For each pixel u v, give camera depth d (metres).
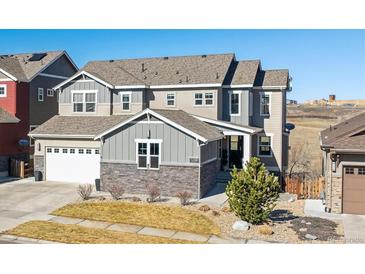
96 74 31.27
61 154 27.22
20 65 35.88
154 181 22.97
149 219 18.12
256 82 29.86
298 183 23.55
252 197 17.02
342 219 18.28
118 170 23.72
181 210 19.56
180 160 22.47
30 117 34.03
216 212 18.92
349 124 27.86
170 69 31.66
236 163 28.97
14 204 20.75
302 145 48.41
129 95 29.92
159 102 30.06
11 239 15.29
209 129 25.31
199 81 28.64
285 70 31.08
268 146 29.33
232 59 31.20
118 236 15.70
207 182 23.70
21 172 29.14
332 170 19.28
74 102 30.69
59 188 24.64
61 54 37.38
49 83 36.38
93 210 19.48
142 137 23.19
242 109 28.70
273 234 16.08
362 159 18.89
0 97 32.97
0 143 30.12
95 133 26.14
